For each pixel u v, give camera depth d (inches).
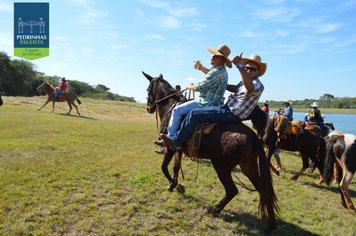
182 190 250.7
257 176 212.1
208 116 206.8
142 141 469.1
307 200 277.4
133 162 327.9
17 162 295.3
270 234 203.3
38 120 623.8
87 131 526.0
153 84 267.9
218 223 212.7
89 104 1249.4
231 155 198.8
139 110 1242.0
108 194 234.8
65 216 197.9
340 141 274.4
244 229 207.3
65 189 234.5
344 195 265.4
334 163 286.7
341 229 223.0
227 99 209.8
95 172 281.4
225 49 208.1
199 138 207.5
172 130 219.8
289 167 414.0
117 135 506.0
